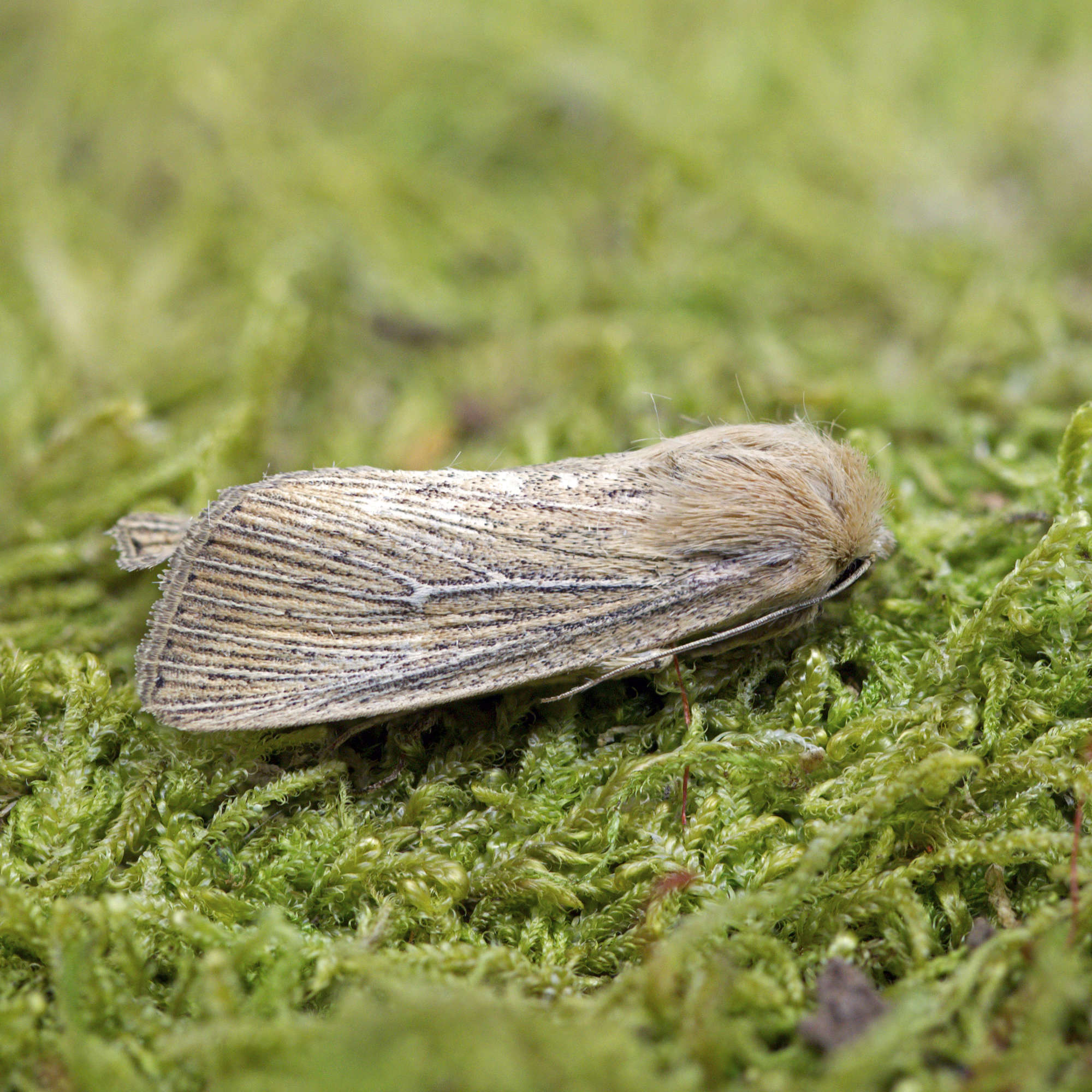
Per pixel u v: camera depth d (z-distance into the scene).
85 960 0.12
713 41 0.16
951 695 0.12
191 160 0.15
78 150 0.15
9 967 0.12
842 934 0.12
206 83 0.15
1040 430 0.13
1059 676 0.12
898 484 0.13
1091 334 0.14
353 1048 0.11
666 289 0.14
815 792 0.12
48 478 0.13
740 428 0.12
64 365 0.14
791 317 0.14
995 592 0.12
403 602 0.12
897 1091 0.11
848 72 0.16
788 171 0.14
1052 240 0.14
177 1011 0.12
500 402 0.14
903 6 0.16
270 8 0.16
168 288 0.14
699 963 0.12
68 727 0.12
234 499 0.12
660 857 0.12
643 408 0.13
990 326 0.13
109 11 0.17
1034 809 0.12
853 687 0.12
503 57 0.16
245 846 0.12
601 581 0.12
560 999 0.12
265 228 0.14
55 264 0.14
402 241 0.14
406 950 0.12
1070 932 0.12
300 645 0.12
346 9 0.17
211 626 0.12
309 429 0.13
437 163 0.15
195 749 0.12
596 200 0.14
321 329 0.14
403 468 0.13
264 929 0.12
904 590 0.12
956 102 0.15
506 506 0.12
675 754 0.12
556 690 0.12
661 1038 0.11
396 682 0.12
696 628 0.12
